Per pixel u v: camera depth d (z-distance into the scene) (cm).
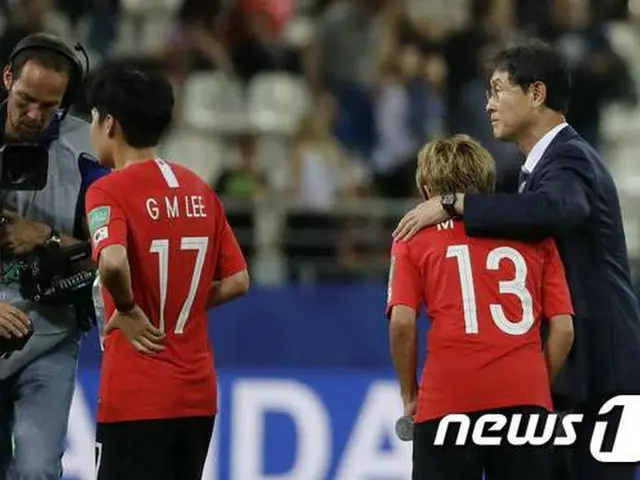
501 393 2088
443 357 2105
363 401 3588
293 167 4266
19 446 2234
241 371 3581
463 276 2106
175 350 2081
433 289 2120
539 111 2244
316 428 3569
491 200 2112
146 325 2045
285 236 3950
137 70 2122
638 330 2288
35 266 2217
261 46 4647
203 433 2117
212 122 4525
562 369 2269
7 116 2223
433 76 4491
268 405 3572
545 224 2116
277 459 3553
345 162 4378
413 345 2131
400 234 2147
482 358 2091
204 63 4581
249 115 4566
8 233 2217
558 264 2166
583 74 4369
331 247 3953
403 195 4306
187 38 4606
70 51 2188
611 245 2262
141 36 4788
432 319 2123
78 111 2561
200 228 2105
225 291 2155
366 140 4538
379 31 4678
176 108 4494
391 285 2141
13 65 2186
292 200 4112
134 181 2072
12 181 2211
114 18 4681
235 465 3541
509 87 2248
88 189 2083
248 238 3934
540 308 2142
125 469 2069
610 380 2262
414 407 2162
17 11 4400
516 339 2100
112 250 2008
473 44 4472
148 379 2064
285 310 3684
